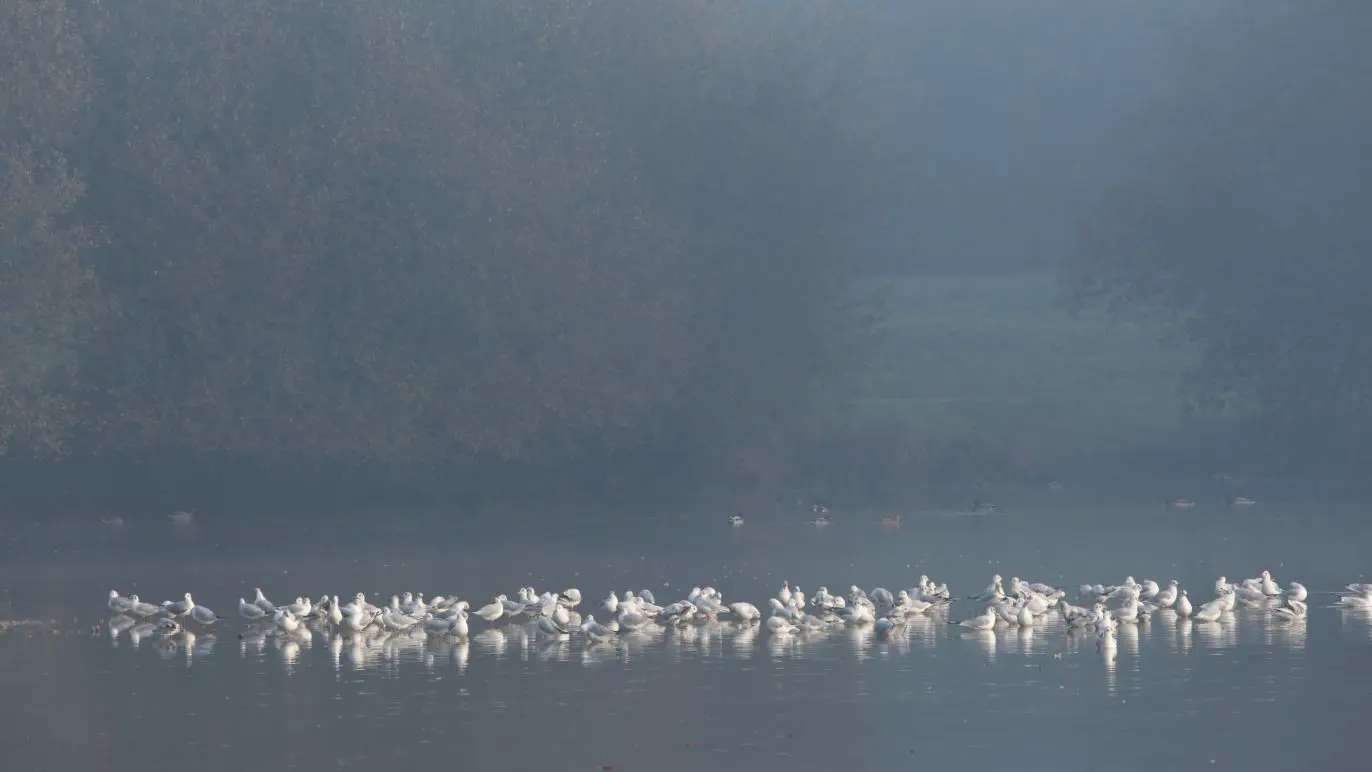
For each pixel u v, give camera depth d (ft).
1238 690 126.72
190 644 152.76
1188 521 246.88
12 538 246.47
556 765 108.68
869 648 147.02
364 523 266.98
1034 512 265.75
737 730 116.67
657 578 194.29
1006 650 144.66
